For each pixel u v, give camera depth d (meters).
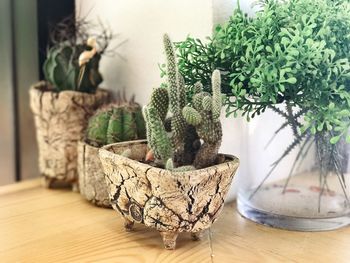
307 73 0.33
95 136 0.43
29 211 0.43
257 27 0.35
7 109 0.56
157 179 0.32
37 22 0.55
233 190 0.45
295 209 0.39
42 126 0.49
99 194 0.43
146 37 0.48
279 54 0.33
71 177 0.48
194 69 0.38
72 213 0.43
